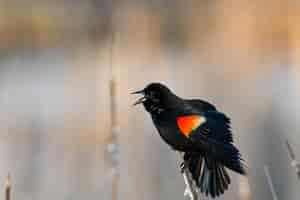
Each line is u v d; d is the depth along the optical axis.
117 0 16.02
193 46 15.02
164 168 8.20
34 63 14.63
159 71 13.41
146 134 9.84
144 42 15.09
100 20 15.80
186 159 6.21
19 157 8.78
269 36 14.75
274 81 13.01
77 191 7.50
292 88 12.50
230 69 13.61
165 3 15.96
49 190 7.56
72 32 15.73
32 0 16.33
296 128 10.20
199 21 15.66
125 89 12.23
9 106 11.80
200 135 6.18
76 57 14.62
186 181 6.17
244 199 6.21
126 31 15.35
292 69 13.52
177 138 6.21
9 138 9.87
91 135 9.73
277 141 9.64
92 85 12.70
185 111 6.21
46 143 9.51
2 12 16.06
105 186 7.43
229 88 12.48
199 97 11.91
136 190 7.46
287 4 14.81
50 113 11.25
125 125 10.23
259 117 10.73
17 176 8.01
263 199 8.06
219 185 6.19
